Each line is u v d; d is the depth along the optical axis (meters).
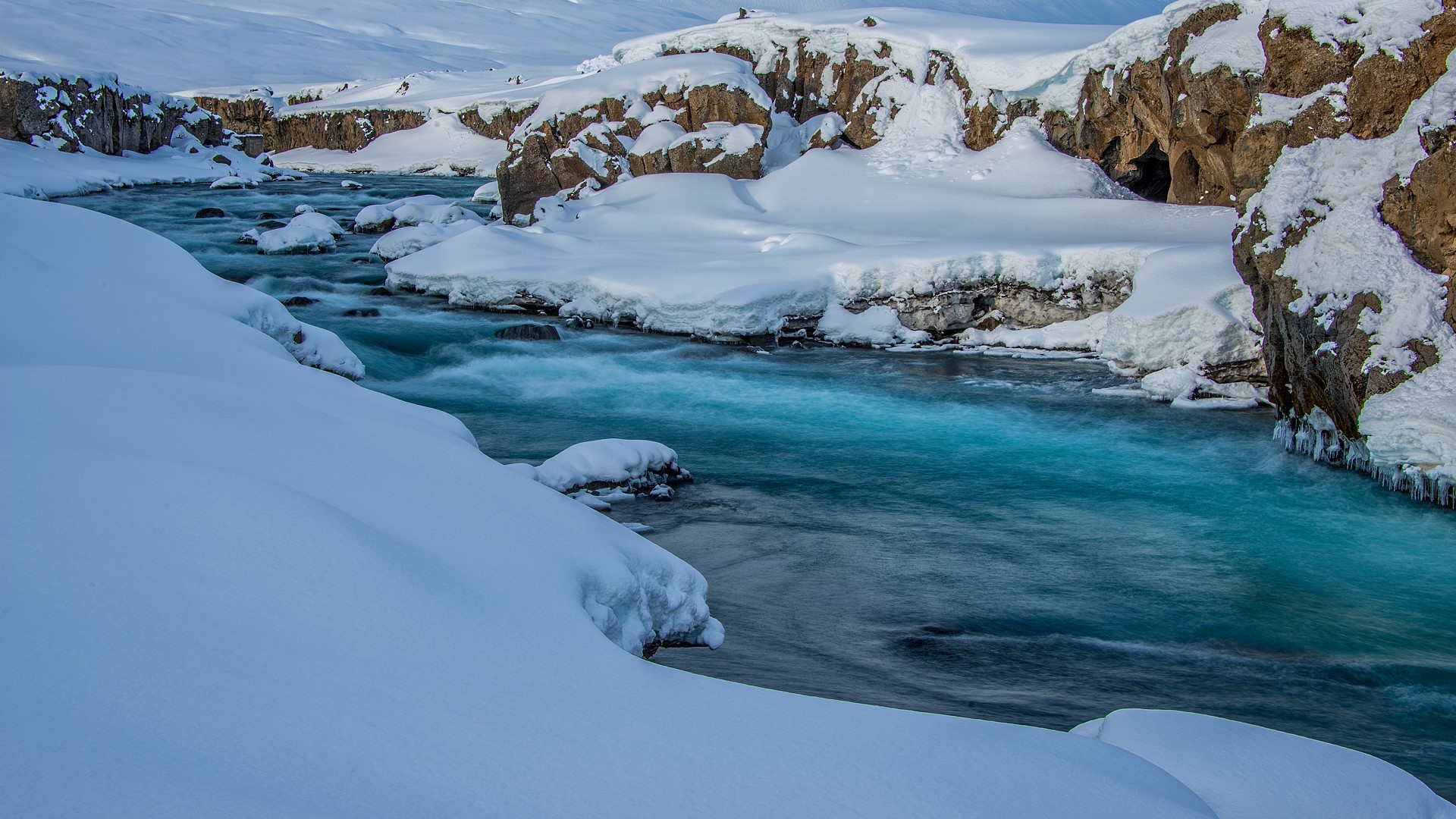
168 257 9.64
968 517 9.68
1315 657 6.76
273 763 2.75
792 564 8.32
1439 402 8.77
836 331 17.56
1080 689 6.07
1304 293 10.17
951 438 12.45
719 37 28.75
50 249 8.73
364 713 3.10
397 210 30.08
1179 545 8.93
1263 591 7.92
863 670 6.12
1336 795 3.46
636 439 12.26
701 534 9.02
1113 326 14.53
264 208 34.69
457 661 3.54
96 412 4.91
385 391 14.42
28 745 2.60
